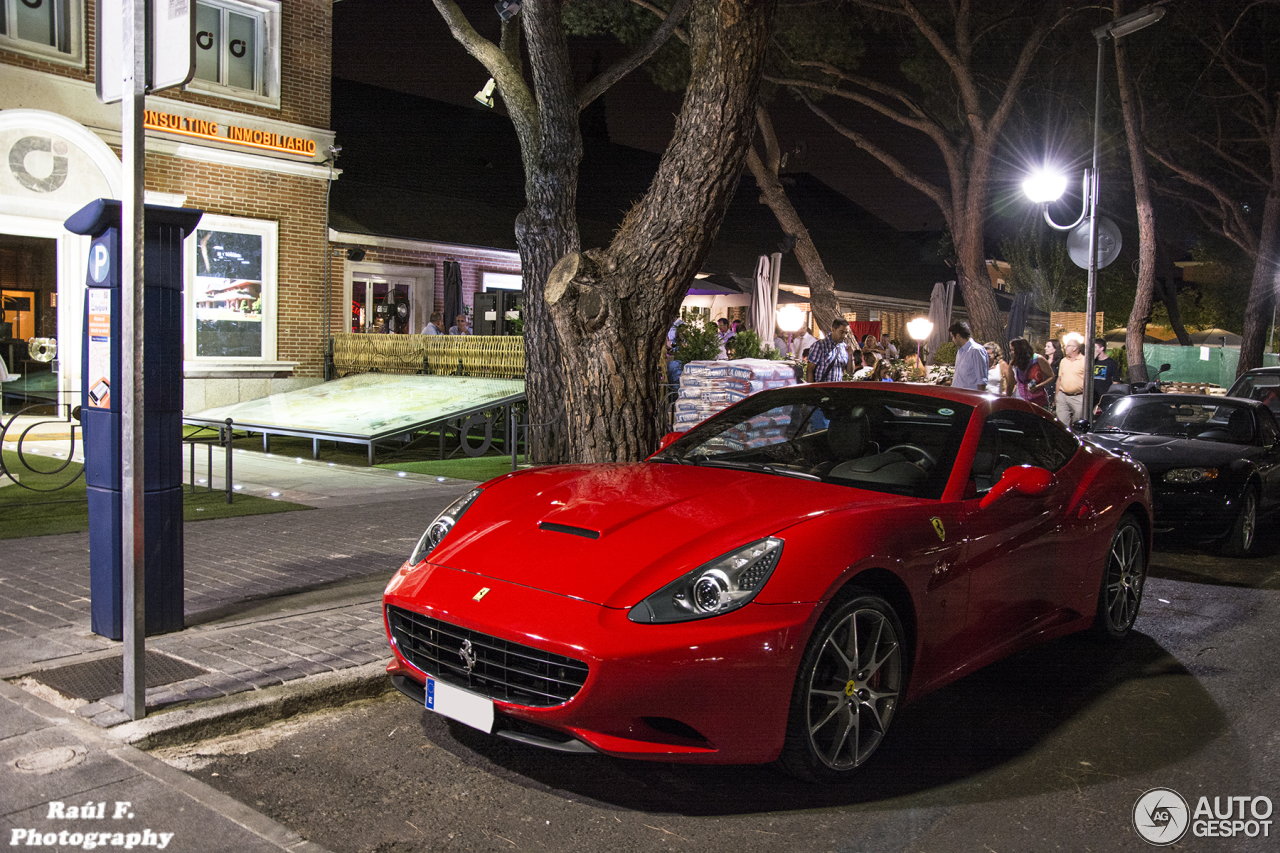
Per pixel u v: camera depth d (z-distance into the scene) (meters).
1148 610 5.84
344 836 2.81
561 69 10.25
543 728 3.01
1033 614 4.29
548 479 4.03
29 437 11.64
